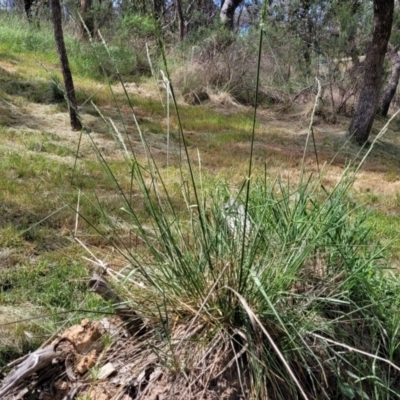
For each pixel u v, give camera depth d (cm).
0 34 1147
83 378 180
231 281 178
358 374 183
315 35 1220
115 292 200
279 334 176
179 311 187
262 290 157
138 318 191
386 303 214
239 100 1125
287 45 1151
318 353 180
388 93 1258
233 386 167
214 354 173
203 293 182
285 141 810
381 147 874
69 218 358
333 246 196
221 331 176
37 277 280
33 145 542
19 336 221
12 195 389
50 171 466
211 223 202
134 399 169
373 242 271
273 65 1123
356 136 852
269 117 1023
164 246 196
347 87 1138
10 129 592
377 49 827
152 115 827
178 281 188
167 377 171
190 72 1101
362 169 686
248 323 172
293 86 1114
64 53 606
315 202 221
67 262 298
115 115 759
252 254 178
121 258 285
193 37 1311
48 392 177
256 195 228
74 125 636
